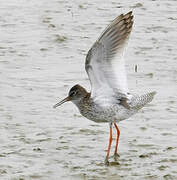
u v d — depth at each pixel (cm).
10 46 2198
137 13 2623
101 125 1588
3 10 2633
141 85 1864
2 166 1330
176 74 1961
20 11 2623
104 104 1412
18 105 1703
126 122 1602
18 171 1308
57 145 1455
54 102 1731
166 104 1716
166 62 2072
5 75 1927
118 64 1380
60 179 1273
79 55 2130
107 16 2583
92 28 2427
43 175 1291
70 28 2416
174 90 1825
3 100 1734
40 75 1938
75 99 1466
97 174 1300
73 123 1595
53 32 2356
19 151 1413
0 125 1566
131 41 2280
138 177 1283
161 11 2659
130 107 1407
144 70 1995
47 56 2114
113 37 1353
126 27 1369
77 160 1380
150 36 2342
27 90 1811
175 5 2753
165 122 1597
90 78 1394
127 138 1506
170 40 2305
